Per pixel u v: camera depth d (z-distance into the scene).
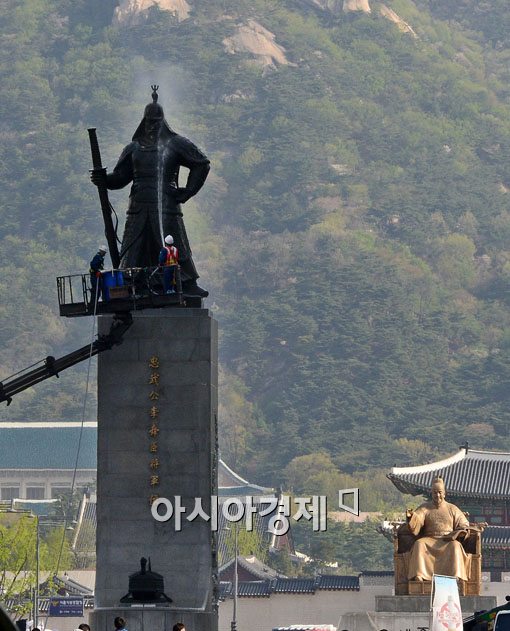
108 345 95.81
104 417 97.19
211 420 97.69
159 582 92.81
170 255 94.06
